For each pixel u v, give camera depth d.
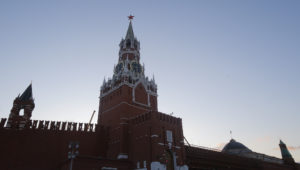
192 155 63.16
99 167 48.16
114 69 81.00
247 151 107.50
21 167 50.78
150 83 79.88
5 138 52.09
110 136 64.94
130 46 85.12
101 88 80.31
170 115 59.56
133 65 79.19
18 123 55.50
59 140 57.19
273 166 96.12
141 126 57.16
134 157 55.09
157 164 48.78
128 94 68.62
